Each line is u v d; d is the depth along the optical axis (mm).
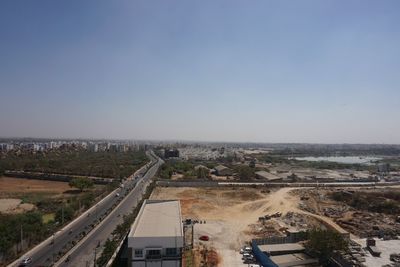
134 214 99188
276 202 137250
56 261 70250
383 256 76000
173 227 69562
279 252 74688
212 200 139000
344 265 67625
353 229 100250
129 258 62406
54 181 191000
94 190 158875
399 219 111562
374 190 168000
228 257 74438
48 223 96312
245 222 106125
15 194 148875
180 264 62938
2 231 74938
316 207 132500
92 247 79250
